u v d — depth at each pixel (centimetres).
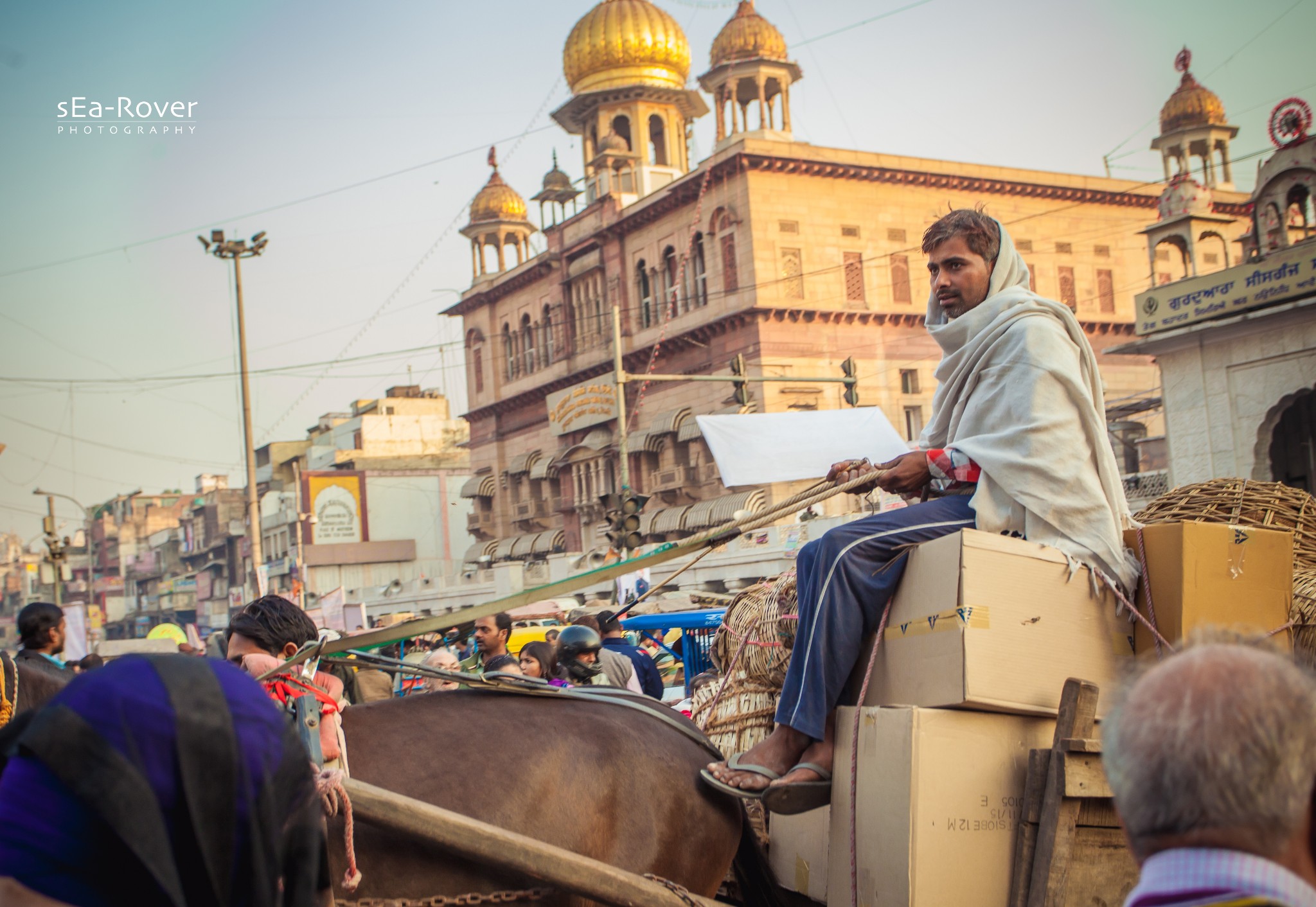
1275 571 362
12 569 13238
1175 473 2558
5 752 166
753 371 4138
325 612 2275
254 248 3359
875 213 4362
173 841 154
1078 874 306
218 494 8962
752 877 384
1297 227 2728
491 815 312
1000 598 327
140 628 10756
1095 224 4788
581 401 4947
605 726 351
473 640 955
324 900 189
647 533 4338
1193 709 146
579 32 5347
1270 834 143
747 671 441
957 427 387
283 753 165
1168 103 3897
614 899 290
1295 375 2334
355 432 7969
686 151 5394
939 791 312
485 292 5853
